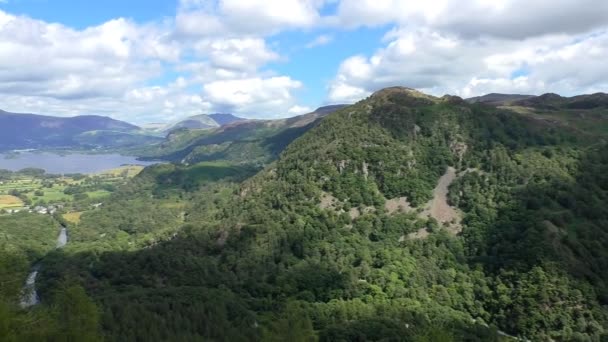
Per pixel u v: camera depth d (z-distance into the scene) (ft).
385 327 537.24
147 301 569.23
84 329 292.20
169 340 471.21
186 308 554.87
